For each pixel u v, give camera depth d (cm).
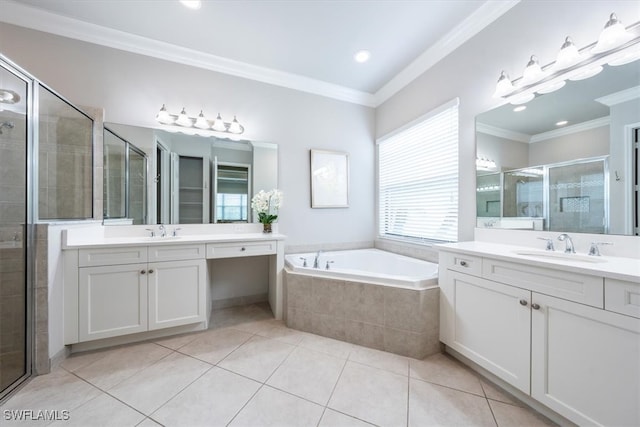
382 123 332
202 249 214
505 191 188
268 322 238
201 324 220
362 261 310
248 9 198
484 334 151
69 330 175
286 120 297
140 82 238
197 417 125
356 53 253
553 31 161
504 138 188
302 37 230
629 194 130
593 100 143
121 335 191
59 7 197
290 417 125
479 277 154
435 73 250
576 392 109
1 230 149
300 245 304
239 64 268
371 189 346
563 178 156
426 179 266
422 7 196
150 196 243
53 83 211
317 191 310
